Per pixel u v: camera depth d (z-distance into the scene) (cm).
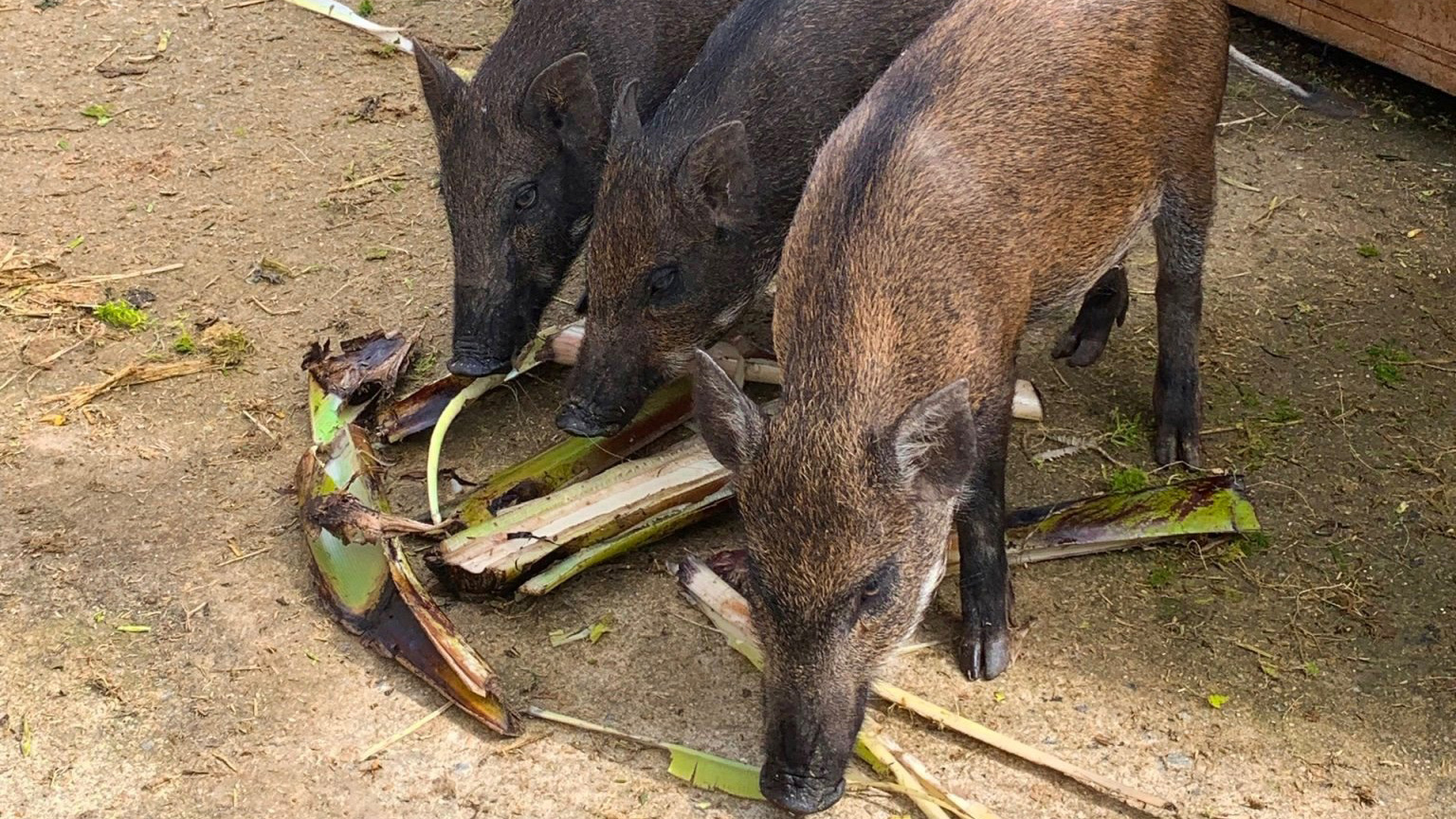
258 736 399
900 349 366
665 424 496
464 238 515
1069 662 416
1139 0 431
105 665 420
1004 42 416
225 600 442
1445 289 557
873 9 510
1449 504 461
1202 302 521
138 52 752
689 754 381
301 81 727
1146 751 388
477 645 427
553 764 389
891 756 376
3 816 376
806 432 345
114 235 612
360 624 423
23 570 452
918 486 345
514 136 516
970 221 389
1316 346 532
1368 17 658
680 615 436
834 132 424
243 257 600
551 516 444
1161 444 485
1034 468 486
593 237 471
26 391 529
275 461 496
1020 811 373
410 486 488
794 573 338
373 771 388
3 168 655
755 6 512
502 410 523
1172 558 449
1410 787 376
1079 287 442
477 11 790
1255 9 713
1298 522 459
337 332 556
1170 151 451
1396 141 648
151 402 524
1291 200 614
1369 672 409
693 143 450
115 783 386
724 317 488
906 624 361
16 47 755
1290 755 386
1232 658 414
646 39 560
